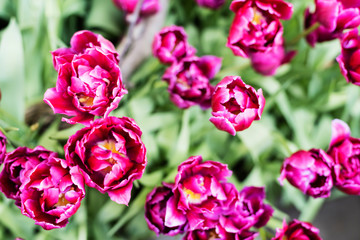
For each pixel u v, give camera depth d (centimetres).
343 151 81
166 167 89
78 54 75
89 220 93
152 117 92
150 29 93
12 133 84
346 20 82
